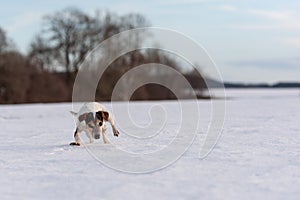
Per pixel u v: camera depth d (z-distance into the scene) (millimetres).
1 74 51938
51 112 29266
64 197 5438
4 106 40844
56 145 10945
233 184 6066
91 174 6926
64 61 62219
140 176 6730
